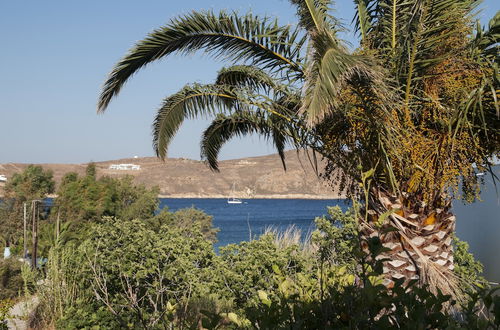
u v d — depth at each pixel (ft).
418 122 21.93
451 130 20.52
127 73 23.43
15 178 112.98
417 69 21.42
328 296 7.30
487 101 20.06
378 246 6.59
